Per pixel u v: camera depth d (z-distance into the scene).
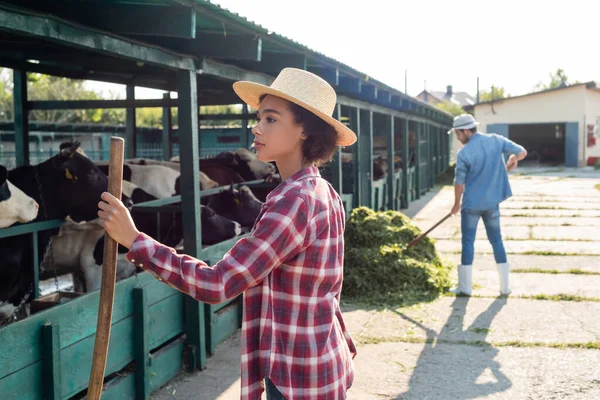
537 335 4.96
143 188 6.66
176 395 3.98
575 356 4.49
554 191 16.89
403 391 3.98
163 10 3.46
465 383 4.08
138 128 17.38
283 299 1.79
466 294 6.20
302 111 1.87
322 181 1.91
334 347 1.83
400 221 7.41
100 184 4.76
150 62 3.90
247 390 1.80
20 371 2.89
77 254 5.38
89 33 3.31
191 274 1.67
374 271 6.40
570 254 8.12
